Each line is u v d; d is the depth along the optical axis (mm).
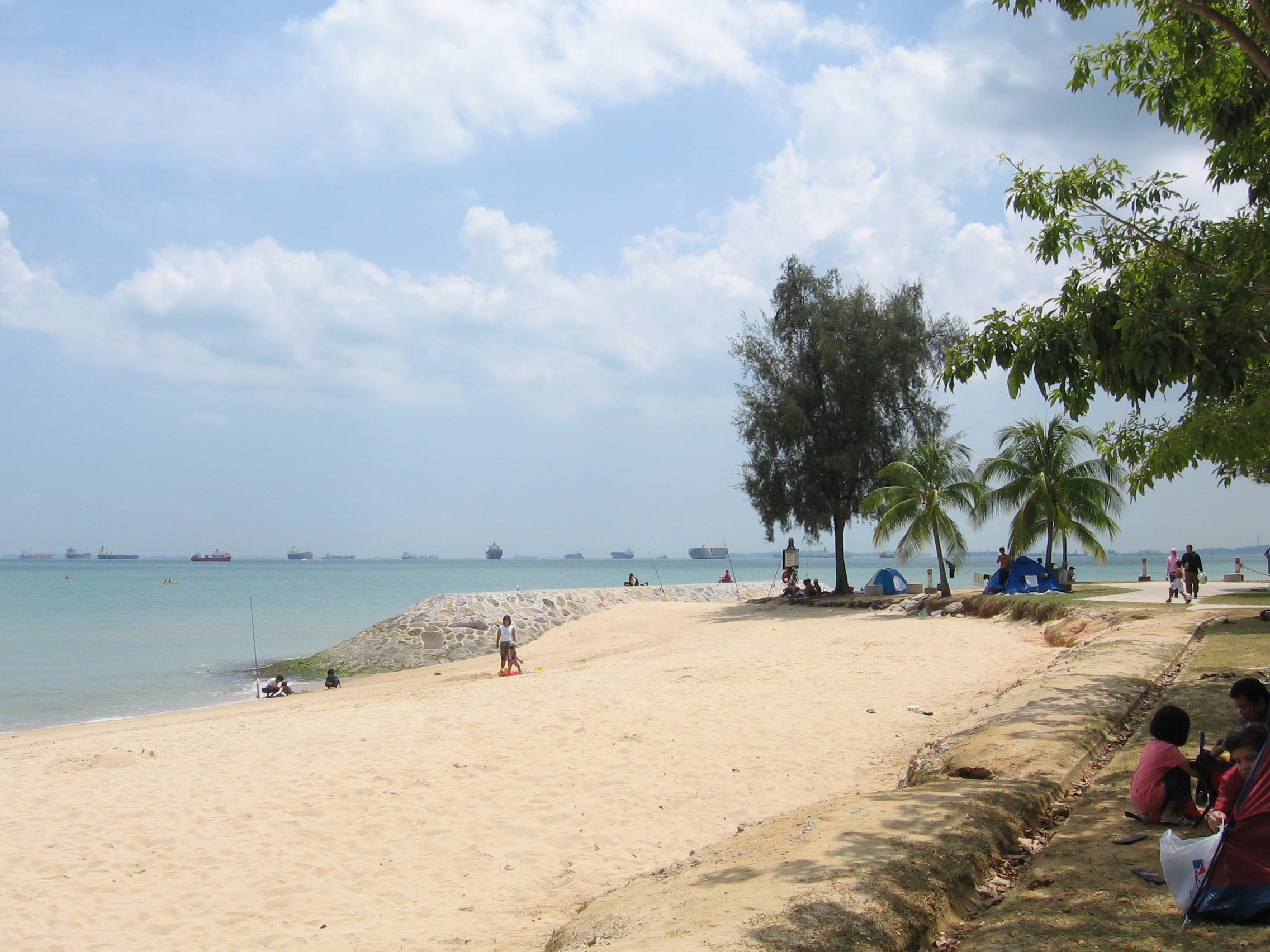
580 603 40438
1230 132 9297
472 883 7398
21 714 21625
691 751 11219
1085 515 31734
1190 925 4133
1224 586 33531
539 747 11500
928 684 15188
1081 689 10117
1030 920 4406
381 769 10664
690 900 4820
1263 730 5070
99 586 93312
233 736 13352
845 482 37438
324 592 80750
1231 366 6703
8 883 7582
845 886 4598
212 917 6852
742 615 36094
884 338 36938
